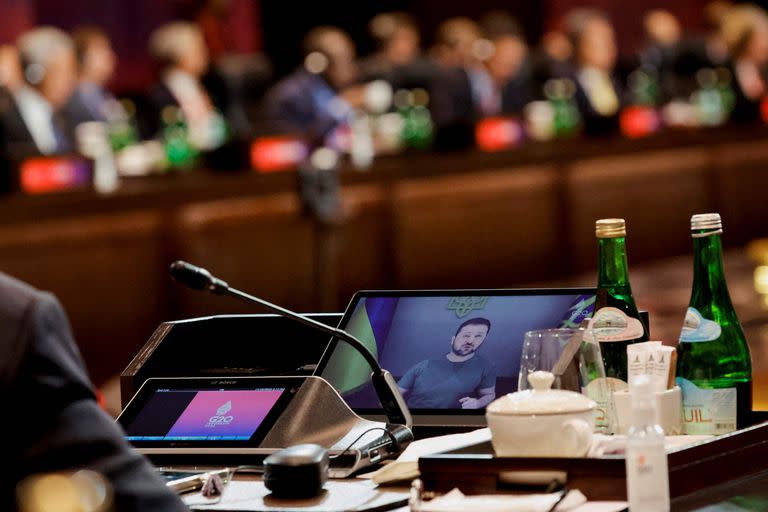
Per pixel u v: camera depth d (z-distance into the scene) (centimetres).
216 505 264
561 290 322
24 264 860
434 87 1430
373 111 1227
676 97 1559
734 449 270
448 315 327
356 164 1102
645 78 1528
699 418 294
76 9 1577
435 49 1552
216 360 336
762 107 1394
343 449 285
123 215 916
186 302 948
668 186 1309
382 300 335
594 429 271
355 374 324
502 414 254
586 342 279
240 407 303
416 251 1123
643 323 310
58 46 1046
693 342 297
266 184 1005
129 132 1057
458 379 317
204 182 966
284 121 1252
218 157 1012
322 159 1045
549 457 252
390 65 1447
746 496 256
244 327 339
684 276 798
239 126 1303
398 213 1108
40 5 1539
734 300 658
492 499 248
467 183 1162
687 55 1684
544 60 1532
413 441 296
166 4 1614
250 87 1368
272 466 267
